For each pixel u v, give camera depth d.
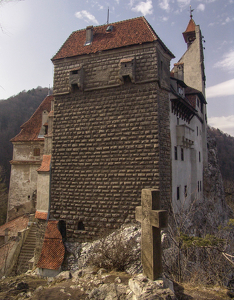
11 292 10.60
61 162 18.36
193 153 27.59
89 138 17.75
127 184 16.30
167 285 7.52
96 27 20.45
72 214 17.48
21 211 28.77
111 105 17.41
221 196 39.88
